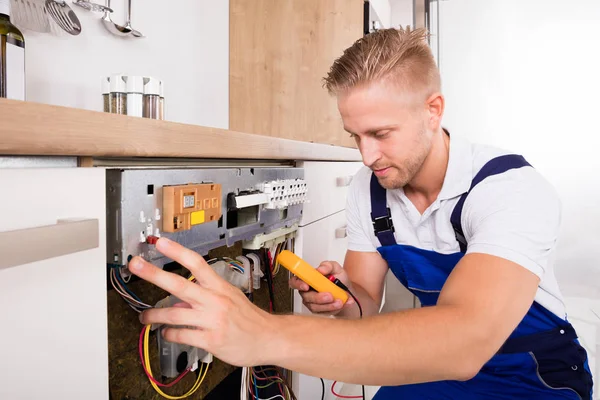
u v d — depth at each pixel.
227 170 0.69
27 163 0.41
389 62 0.68
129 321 0.61
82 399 0.45
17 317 0.37
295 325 0.48
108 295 0.58
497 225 0.67
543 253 0.66
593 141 1.97
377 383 0.50
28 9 0.86
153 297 0.67
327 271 0.93
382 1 2.33
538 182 0.74
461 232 0.83
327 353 0.47
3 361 0.36
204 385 0.82
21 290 0.38
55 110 0.38
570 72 1.98
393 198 0.96
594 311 1.97
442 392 0.96
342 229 1.37
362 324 0.50
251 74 1.63
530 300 0.62
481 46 2.11
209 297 0.44
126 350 0.61
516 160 0.79
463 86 2.15
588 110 1.97
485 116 2.12
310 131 1.85
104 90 0.69
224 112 1.55
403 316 0.52
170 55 1.30
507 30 2.07
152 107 0.70
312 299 0.82
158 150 0.53
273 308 0.97
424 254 0.92
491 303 0.57
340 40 1.92
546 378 0.88
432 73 0.74
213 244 0.67
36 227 0.36
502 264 0.62
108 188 0.49
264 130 1.68
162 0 1.26
